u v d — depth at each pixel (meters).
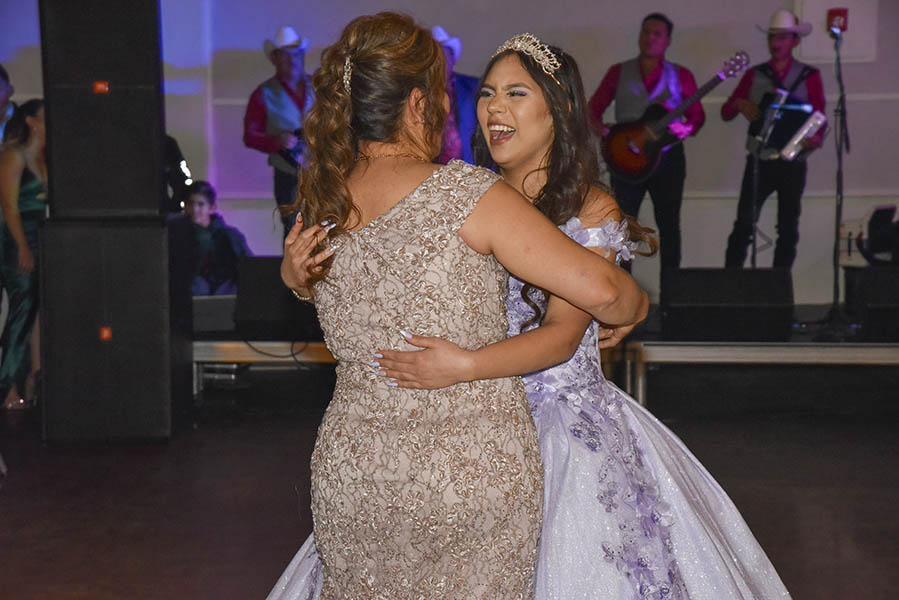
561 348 1.66
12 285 5.89
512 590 1.59
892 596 3.14
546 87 2.04
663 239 7.39
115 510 3.98
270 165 7.40
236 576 3.31
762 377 6.61
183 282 5.22
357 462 1.57
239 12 7.55
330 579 1.67
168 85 7.55
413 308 1.54
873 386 6.33
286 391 6.19
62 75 4.80
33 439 5.09
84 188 4.84
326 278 1.61
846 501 4.08
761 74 7.38
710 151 7.70
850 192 7.70
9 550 3.55
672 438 2.24
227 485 4.30
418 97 1.60
